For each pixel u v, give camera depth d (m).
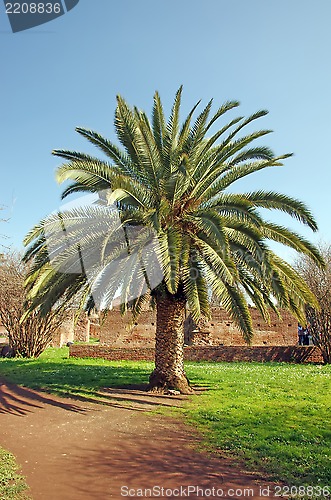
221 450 7.07
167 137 11.63
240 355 21.31
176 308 12.09
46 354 25.12
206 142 11.99
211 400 10.71
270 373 15.30
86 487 5.51
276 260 10.73
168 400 10.90
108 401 11.06
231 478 5.90
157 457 6.80
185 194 11.60
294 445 7.17
